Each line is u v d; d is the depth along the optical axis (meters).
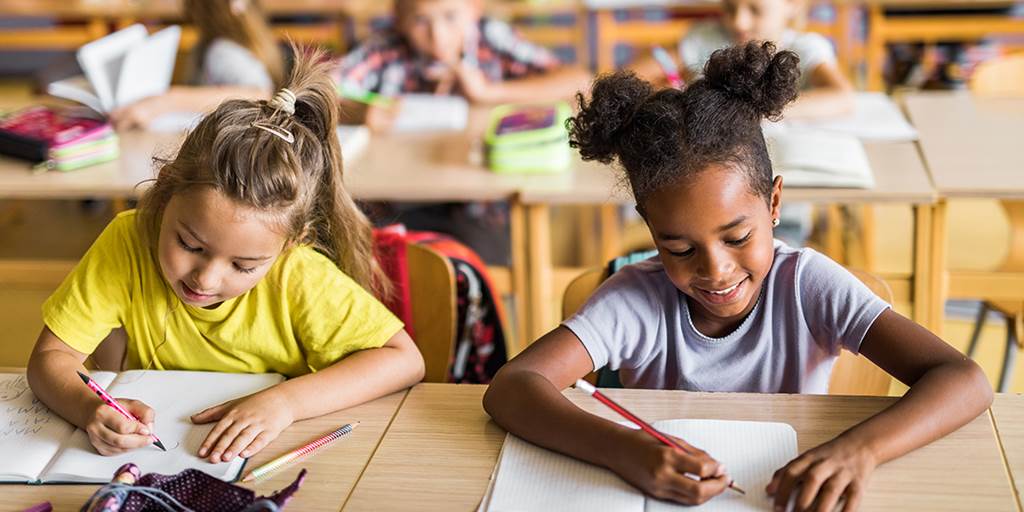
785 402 1.39
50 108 2.88
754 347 1.51
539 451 1.30
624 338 1.52
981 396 1.30
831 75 2.93
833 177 2.35
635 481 1.20
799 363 1.50
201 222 1.37
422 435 1.36
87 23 4.73
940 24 4.22
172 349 1.60
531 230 2.49
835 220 3.59
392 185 2.47
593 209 3.77
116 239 1.59
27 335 3.12
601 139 1.39
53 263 2.61
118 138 2.83
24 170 2.59
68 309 1.56
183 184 1.38
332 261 1.64
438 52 3.36
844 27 4.29
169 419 1.40
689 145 1.30
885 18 4.28
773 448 1.27
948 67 4.47
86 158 2.62
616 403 1.34
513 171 2.54
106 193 2.48
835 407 1.37
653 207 1.33
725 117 1.32
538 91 3.34
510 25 4.56
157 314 1.58
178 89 3.02
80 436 1.37
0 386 1.51
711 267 1.32
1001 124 2.73
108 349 1.68
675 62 3.30
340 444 1.34
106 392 1.44
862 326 1.44
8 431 1.38
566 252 3.87
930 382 1.31
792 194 2.33
